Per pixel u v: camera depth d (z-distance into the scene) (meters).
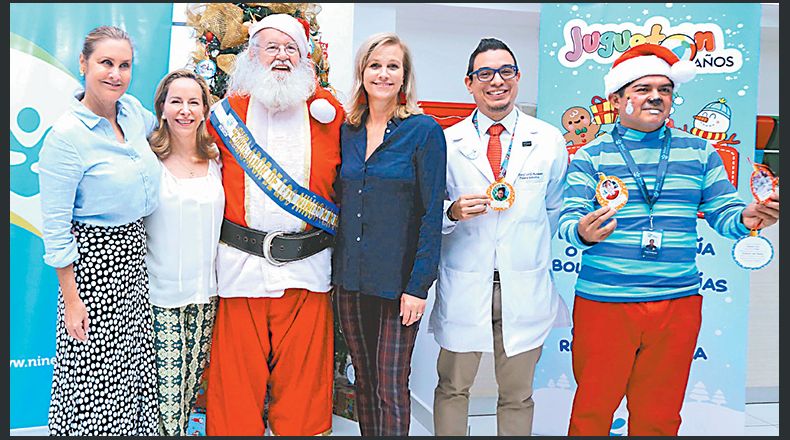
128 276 2.37
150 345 2.47
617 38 3.16
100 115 2.34
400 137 2.45
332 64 3.08
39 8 2.97
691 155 2.55
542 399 3.30
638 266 2.52
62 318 2.38
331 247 2.59
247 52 2.48
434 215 2.44
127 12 3.02
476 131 2.67
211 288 2.49
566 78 3.20
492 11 3.58
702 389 3.22
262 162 2.44
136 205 2.34
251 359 2.51
